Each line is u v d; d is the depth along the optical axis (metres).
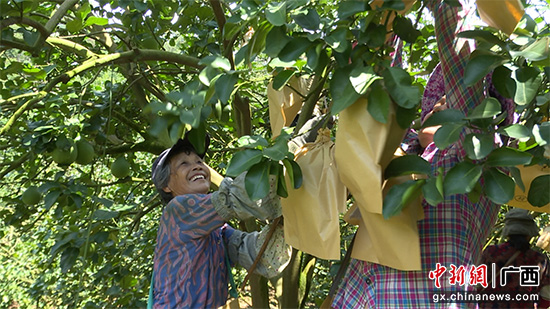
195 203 1.80
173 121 1.42
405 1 1.46
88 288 3.79
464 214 1.57
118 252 3.27
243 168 1.39
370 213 1.44
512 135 1.24
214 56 1.44
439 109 1.70
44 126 2.28
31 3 1.90
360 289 1.67
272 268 1.92
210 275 1.86
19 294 5.98
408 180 1.39
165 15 3.04
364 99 1.35
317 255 1.54
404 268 1.43
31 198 2.53
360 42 1.33
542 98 1.42
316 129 1.86
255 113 3.74
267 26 1.43
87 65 2.28
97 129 2.69
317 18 1.37
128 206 2.60
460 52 1.47
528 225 2.95
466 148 1.24
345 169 1.37
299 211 1.56
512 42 1.34
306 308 3.91
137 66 2.94
